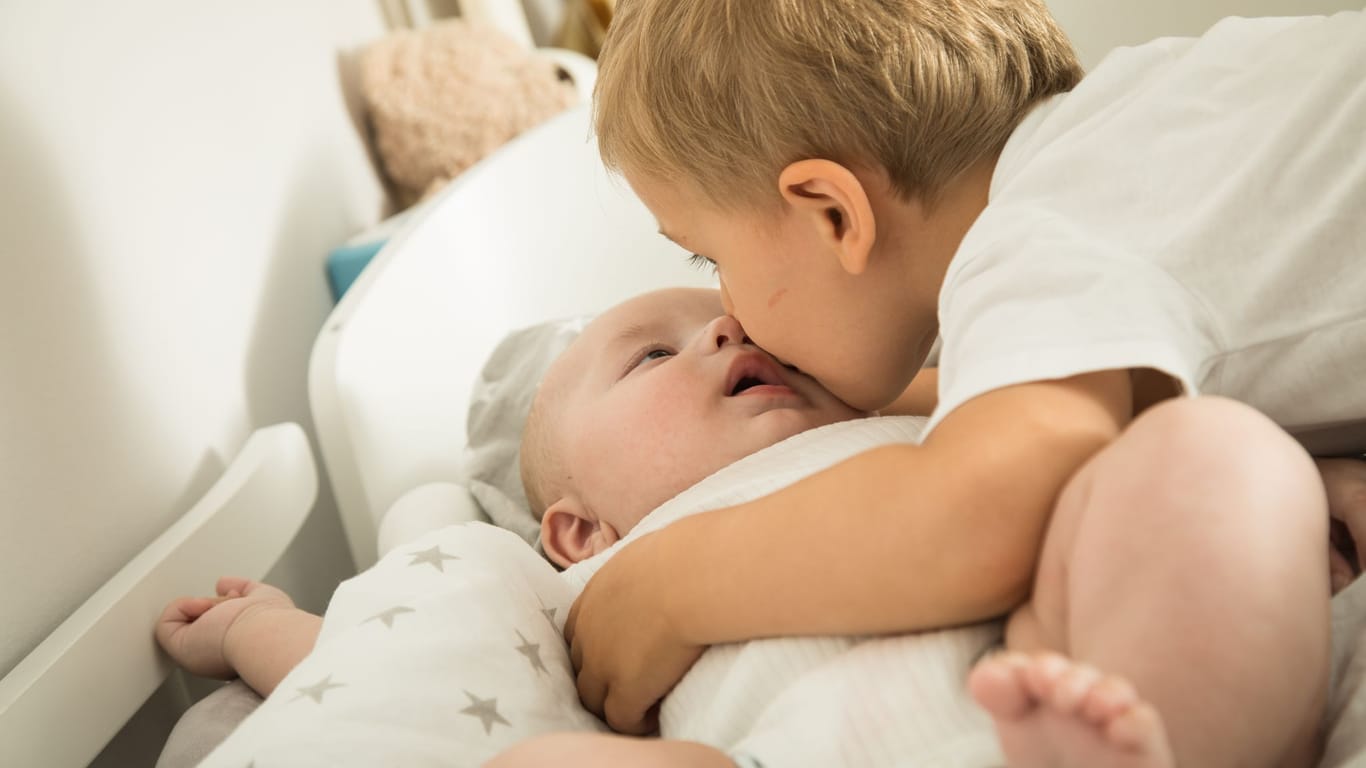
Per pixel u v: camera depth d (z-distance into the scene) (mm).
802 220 794
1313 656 474
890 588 578
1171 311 630
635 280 1513
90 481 935
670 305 1077
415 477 1213
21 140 917
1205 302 652
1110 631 482
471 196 1407
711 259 872
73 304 950
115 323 1005
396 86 1698
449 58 1724
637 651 698
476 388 1279
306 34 1605
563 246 1473
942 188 792
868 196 782
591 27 2238
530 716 697
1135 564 486
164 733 999
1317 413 668
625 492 962
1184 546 477
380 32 1928
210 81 1285
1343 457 771
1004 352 602
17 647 828
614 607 715
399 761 636
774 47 782
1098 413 578
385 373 1207
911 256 803
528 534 1123
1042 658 440
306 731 640
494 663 716
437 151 1701
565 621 816
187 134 1207
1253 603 465
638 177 858
